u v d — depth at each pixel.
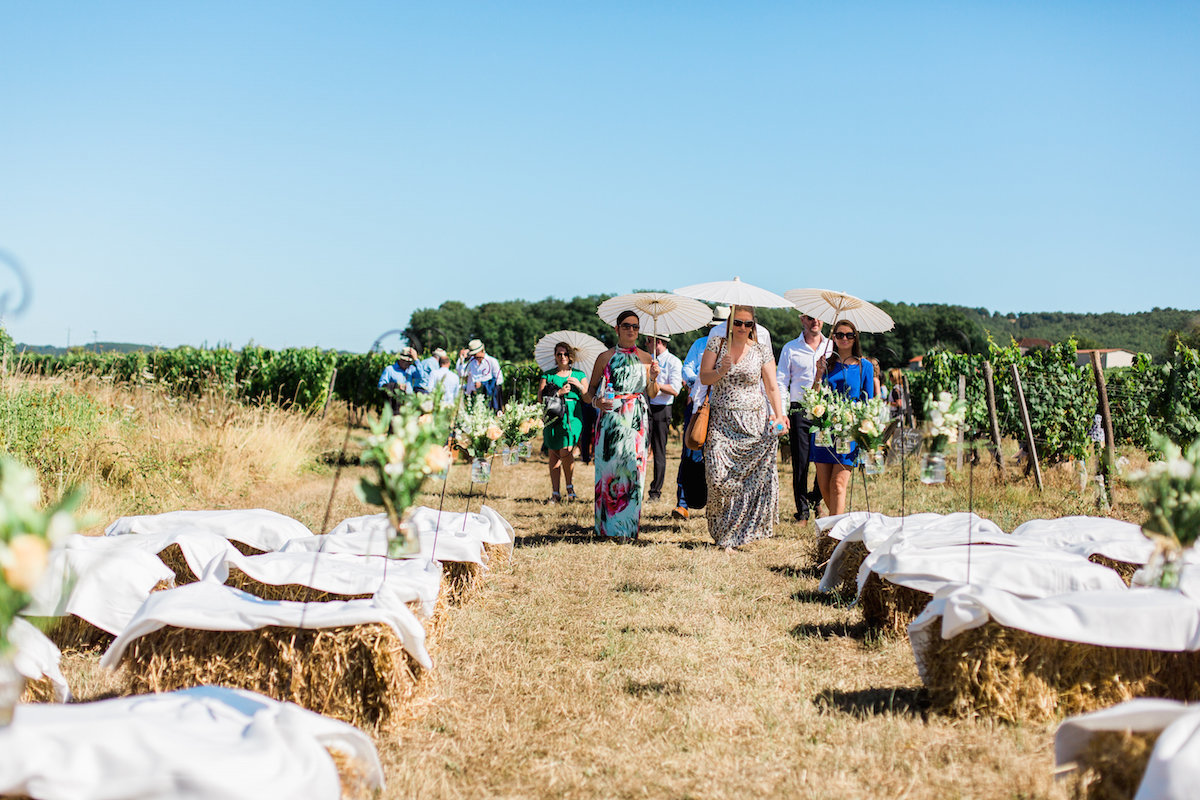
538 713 3.99
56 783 2.18
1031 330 57.97
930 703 3.99
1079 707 3.66
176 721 2.54
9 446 9.04
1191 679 3.69
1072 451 12.35
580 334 11.23
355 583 4.46
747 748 3.61
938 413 4.65
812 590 6.21
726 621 5.46
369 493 3.57
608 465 8.20
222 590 4.05
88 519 2.30
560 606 5.81
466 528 6.29
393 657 3.72
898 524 5.80
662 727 3.82
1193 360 10.94
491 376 13.86
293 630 3.72
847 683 4.37
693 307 8.89
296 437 13.63
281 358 24.42
